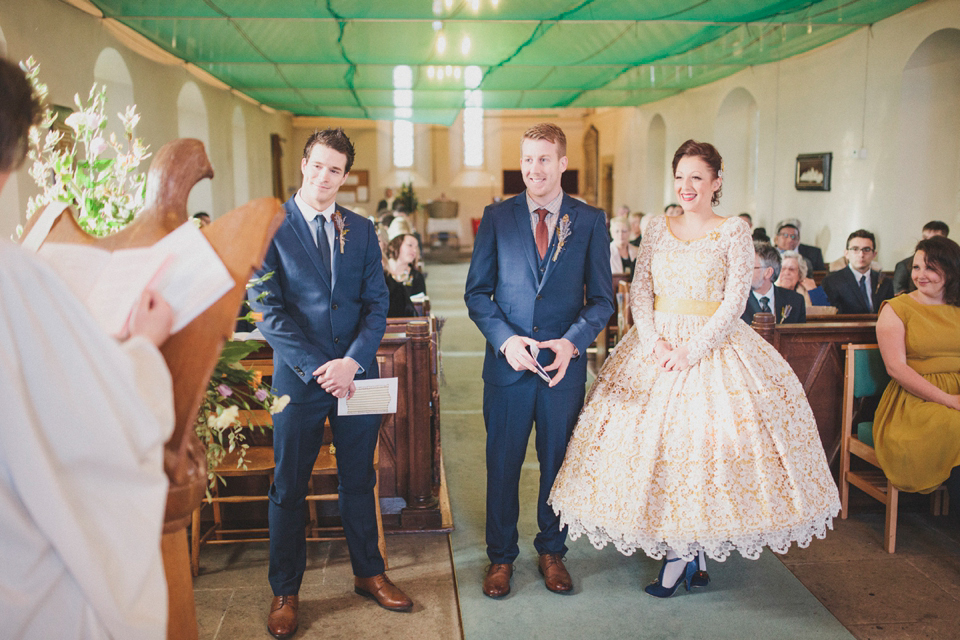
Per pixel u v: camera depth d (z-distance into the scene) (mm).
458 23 7137
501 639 2662
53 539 1080
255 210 1415
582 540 3553
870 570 3193
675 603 2922
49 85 6043
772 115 10141
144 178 2105
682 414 2744
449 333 9172
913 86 7492
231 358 1859
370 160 22047
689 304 2857
